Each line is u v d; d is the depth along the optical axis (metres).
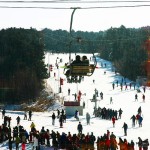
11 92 95.44
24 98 95.19
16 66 100.00
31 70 99.69
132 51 124.31
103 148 37.28
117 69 125.69
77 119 56.91
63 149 37.97
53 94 93.69
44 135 39.56
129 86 102.62
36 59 104.12
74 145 37.44
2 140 41.69
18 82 96.62
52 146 38.84
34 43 107.56
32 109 85.31
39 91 96.81
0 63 100.44
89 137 37.47
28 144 40.44
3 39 106.62
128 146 36.31
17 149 38.91
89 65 24.48
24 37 108.25
